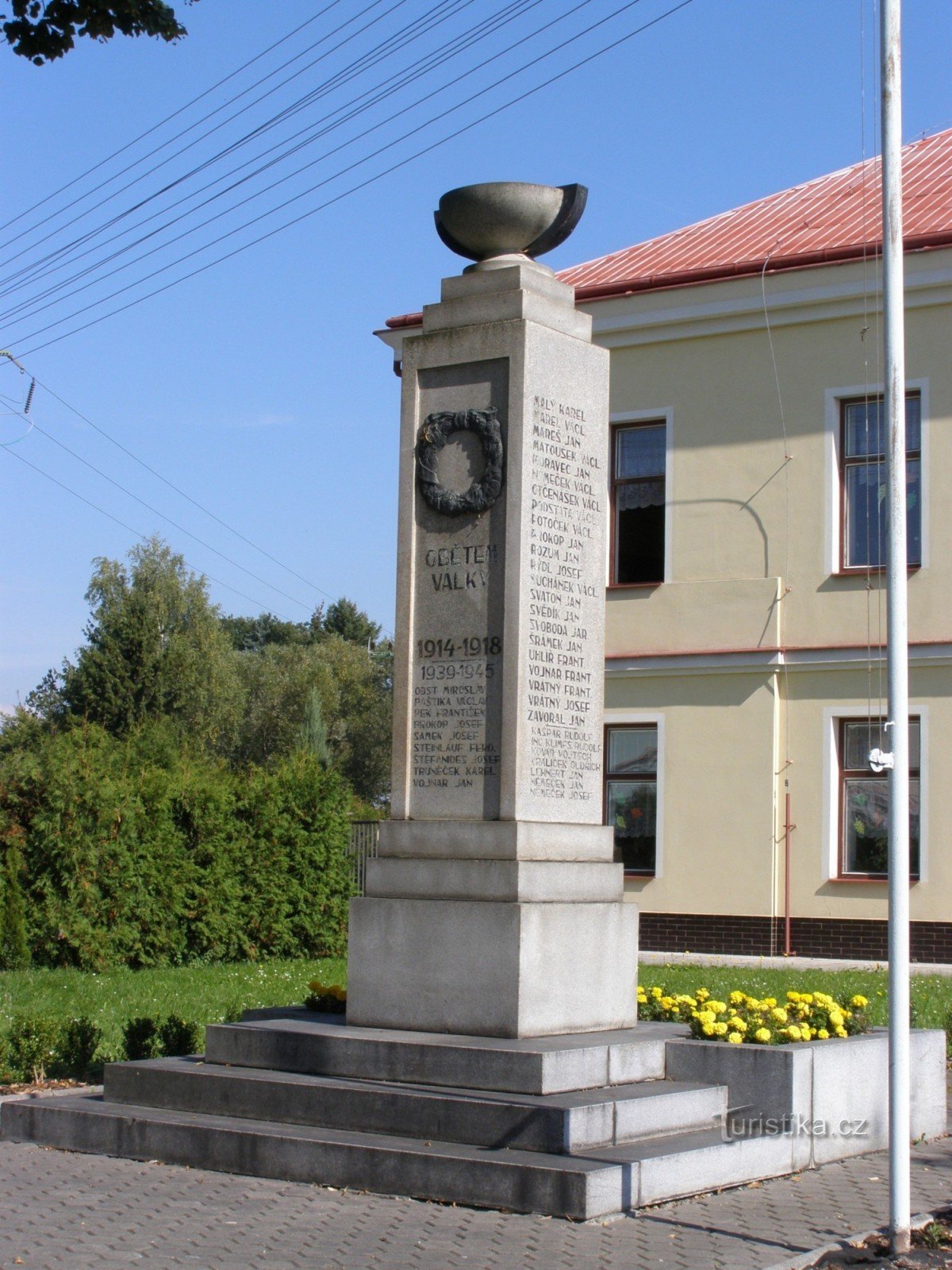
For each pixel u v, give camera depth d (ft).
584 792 32.60
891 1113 22.97
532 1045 28.35
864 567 73.15
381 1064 28.81
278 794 74.64
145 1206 25.17
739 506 75.97
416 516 32.99
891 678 23.75
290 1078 29.14
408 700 32.53
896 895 23.32
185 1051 36.78
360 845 84.84
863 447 73.77
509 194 33.24
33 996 53.16
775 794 73.77
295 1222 24.11
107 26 33.58
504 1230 23.62
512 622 31.27
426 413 33.19
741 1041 29.99
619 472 79.87
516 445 31.78
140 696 173.27
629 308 78.69
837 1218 24.89
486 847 30.78
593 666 33.06
